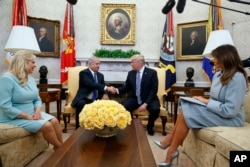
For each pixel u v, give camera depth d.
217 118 2.15
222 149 1.73
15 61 2.34
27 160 2.34
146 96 3.69
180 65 5.72
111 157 1.39
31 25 5.34
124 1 5.88
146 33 5.88
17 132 2.14
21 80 2.32
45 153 2.69
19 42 3.24
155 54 5.87
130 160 1.34
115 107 1.87
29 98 2.38
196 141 2.33
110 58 5.41
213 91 2.26
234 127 2.08
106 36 5.82
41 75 5.02
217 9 4.92
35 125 2.26
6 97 2.19
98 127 1.76
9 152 2.07
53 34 5.61
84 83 3.74
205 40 5.30
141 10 5.89
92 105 1.87
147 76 3.72
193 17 5.58
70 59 5.41
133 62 3.78
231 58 2.11
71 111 3.65
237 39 4.94
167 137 2.43
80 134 1.94
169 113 5.45
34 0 5.54
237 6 4.93
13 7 4.89
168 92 5.31
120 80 5.47
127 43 5.81
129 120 1.93
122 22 5.82
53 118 2.47
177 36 5.68
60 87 4.73
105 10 5.81
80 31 5.84
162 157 2.59
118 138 1.82
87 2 5.84
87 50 5.86
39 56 5.47
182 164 2.38
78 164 1.28
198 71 5.50
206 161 2.08
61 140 2.53
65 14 5.55
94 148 1.56
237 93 2.04
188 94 3.84
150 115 3.59
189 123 2.19
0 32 5.01
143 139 1.78
